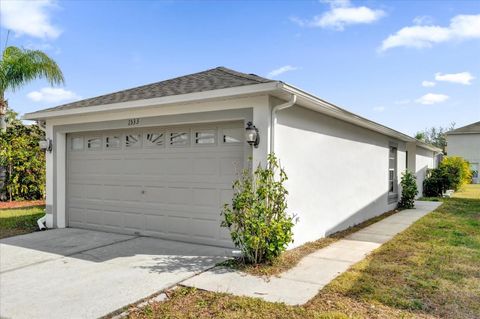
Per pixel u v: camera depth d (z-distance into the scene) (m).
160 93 6.76
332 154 8.09
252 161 5.86
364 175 10.10
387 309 3.76
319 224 7.46
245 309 3.76
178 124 6.84
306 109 6.94
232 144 6.36
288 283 4.55
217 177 6.51
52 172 8.57
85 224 8.32
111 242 6.87
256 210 5.27
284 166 6.18
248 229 5.24
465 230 8.21
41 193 14.34
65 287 4.46
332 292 4.23
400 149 13.75
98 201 8.10
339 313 3.62
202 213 6.67
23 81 13.06
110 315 3.67
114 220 7.85
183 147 6.91
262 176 5.39
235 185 5.69
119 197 7.78
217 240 6.50
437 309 3.76
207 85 6.38
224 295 4.14
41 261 5.63
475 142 32.66
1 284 4.59
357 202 9.56
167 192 7.11
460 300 4.00
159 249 6.31
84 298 4.09
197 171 6.74
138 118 7.27
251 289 4.34
